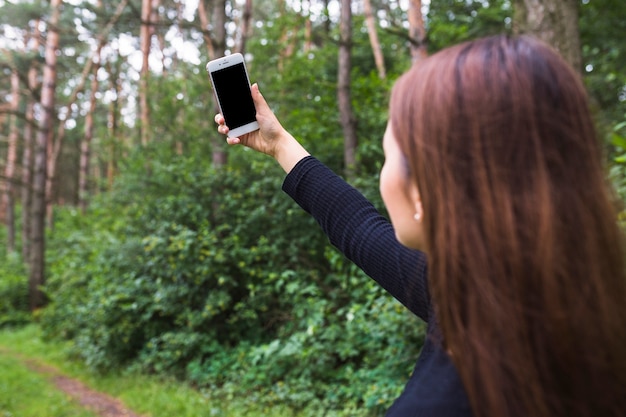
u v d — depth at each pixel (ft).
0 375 20.31
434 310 1.90
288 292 16.10
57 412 15.49
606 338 1.41
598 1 18.15
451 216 1.49
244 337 18.16
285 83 21.83
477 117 1.49
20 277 36.60
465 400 1.56
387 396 11.35
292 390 14.03
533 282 1.40
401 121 1.67
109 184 32.40
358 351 13.74
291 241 17.40
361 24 25.59
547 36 10.15
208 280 18.19
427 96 1.60
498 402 1.42
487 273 1.43
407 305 2.50
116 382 18.08
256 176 19.25
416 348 11.50
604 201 1.49
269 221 18.13
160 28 43.70
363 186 14.25
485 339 1.44
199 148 24.31
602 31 18.80
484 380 1.44
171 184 20.44
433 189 1.55
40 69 50.78
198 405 14.85
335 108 19.44
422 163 1.58
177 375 17.66
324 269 16.88
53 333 27.02
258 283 17.62
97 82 51.01
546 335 1.39
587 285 1.41
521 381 1.40
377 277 2.70
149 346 18.19
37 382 19.27
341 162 18.17
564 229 1.40
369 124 18.63
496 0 21.94
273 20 23.07
